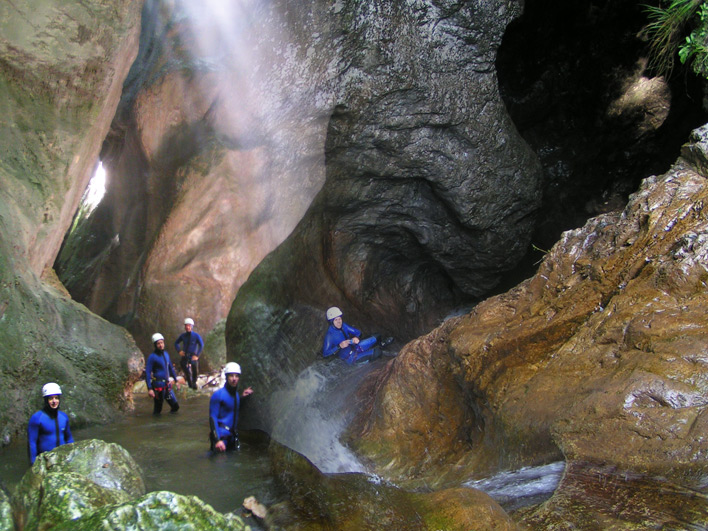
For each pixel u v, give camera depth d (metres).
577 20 11.74
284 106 9.67
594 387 3.43
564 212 12.45
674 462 2.79
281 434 6.38
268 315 9.45
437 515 2.88
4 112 7.11
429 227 11.21
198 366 10.96
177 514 2.64
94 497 3.18
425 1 9.52
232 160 10.41
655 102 11.65
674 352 3.31
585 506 2.67
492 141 10.45
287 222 10.62
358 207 10.83
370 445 5.44
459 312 12.66
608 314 3.97
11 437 6.28
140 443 6.34
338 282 11.23
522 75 12.21
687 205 4.39
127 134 12.78
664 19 7.85
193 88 10.94
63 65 7.30
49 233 7.85
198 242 10.48
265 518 3.43
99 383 8.00
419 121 10.01
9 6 6.83
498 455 3.97
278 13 9.35
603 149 12.18
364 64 9.52
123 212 13.81
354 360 8.76
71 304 8.48
